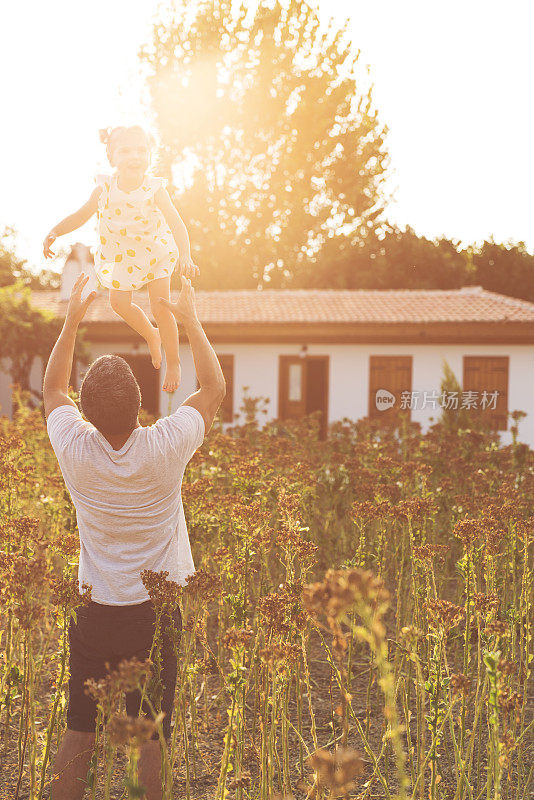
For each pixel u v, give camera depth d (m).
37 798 3.03
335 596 1.65
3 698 3.85
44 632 4.87
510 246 46.78
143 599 2.88
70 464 2.90
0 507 5.05
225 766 2.60
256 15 44.75
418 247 44.25
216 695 4.45
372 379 23.12
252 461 6.06
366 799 3.41
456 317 22.72
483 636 3.24
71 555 3.73
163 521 2.94
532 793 3.49
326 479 7.32
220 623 4.31
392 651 4.45
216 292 28.27
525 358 22.44
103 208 3.34
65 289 26.48
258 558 5.07
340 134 46.59
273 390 23.42
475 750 3.90
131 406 2.86
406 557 5.36
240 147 45.94
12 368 22.23
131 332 23.41
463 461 8.42
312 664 5.12
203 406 3.10
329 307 24.89
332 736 4.07
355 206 47.22
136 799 1.91
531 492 6.79
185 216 46.09
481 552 3.90
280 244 46.53
